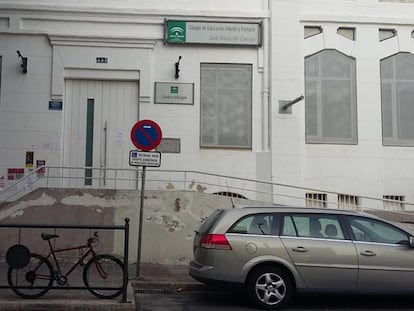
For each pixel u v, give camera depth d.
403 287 8.46
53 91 14.16
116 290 8.39
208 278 8.47
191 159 14.38
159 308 8.54
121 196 12.49
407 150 15.05
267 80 14.77
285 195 14.29
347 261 8.45
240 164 14.52
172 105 14.47
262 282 8.41
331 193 14.69
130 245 12.45
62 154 14.20
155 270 11.76
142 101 14.36
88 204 12.38
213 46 14.74
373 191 14.83
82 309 7.95
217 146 14.57
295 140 14.55
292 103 14.15
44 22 14.31
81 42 14.35
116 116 14.48
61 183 14.09
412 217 13.61
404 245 8.59
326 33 15.13
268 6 14.93
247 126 14.72
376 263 8.46
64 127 14.32
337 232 8.65
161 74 14.52
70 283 9.16
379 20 15.20
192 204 12.66
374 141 14.98
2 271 10.90
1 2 14.15
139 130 11.00
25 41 14.24
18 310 7.86
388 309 8.61
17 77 14.13
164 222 12.60
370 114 15.05
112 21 14.45
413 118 15.23
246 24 14.81
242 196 14.43
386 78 15.28
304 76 14.99
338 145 14.89
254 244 8.46
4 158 13.90
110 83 14.55
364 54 15.19
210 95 14.70
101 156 14.35
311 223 8.70
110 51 14.42
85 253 9.02
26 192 13.85
